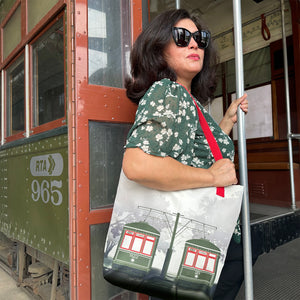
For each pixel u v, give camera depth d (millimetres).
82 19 1363
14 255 2453
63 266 1712
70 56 1338
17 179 2010
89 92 1354
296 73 3338
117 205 901
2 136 2432
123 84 1505
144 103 840
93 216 1315
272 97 3674
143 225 867
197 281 837
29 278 2160
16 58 2154
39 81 1814
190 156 921
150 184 803
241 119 1168
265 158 3680
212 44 1296
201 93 1310
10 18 2283
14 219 2041
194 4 3566
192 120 910
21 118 2088
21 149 1950
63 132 1396
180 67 1025
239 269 1270
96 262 1322
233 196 868
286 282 2041
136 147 781
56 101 1602
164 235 853
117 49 1491
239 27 1187
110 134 1433
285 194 3262
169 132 801
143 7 1588
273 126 3670
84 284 1274
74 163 1294
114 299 1365
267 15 3721
